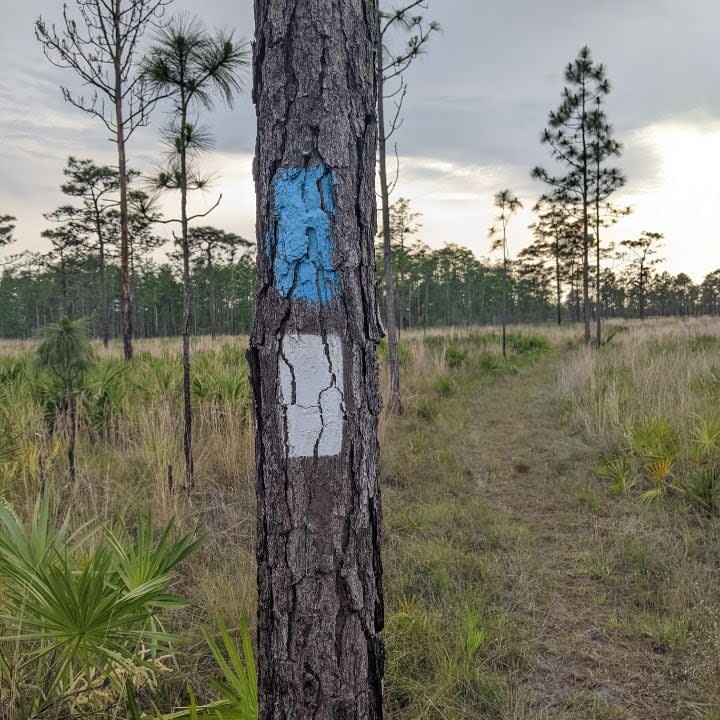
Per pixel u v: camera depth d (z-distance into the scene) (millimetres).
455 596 3213
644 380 7746
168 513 3916
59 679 2027
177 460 4922
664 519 4207
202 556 3582
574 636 2941
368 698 1450
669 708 2422
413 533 4141
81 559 2352
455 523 4352
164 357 9680
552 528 4375
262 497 1458
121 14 10391
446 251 56250
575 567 3707
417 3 7762
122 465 4906
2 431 4566
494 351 17328
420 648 2701
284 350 1391
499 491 5285
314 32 1374
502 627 2928
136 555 2322
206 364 8273
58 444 4691
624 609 3170
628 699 2484
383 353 12109
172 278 55250
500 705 2395
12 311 57562
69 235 27656
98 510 3912
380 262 22641
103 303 25188
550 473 5668
